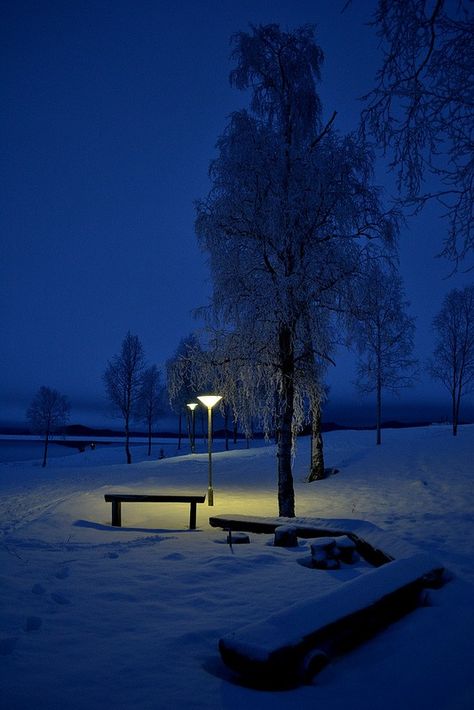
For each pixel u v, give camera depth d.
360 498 12.77
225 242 10.45
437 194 4.30
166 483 17.03
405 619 3.89
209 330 10.73
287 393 10.52
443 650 3.31
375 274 10.16
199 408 38.91
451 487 13.41
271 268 10.24
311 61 11.05
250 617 3.88
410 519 9.24
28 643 3.33
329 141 10.19
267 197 10.05
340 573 5.19
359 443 27.03
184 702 2.63
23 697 2.62
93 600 4.25
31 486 17.75
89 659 3.12
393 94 4.07
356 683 2.90
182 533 7.69
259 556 5.76
